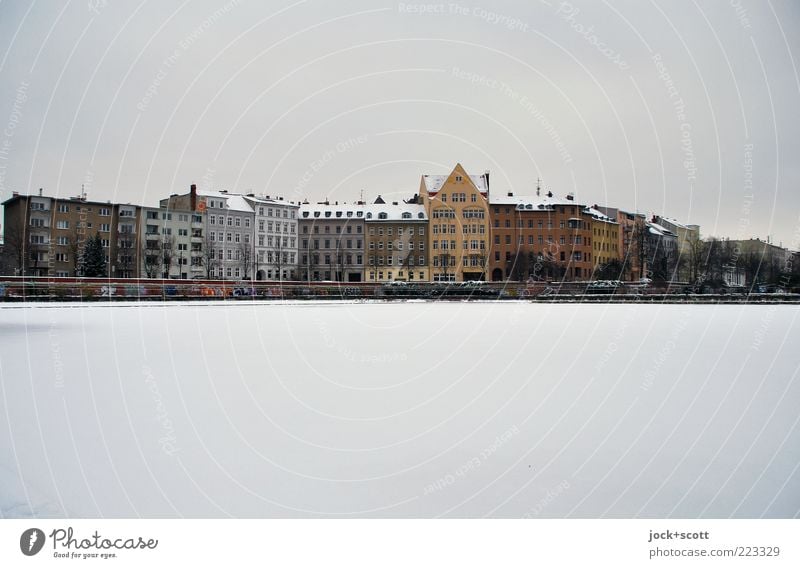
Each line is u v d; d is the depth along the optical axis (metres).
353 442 9.25
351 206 114.31
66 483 7.55
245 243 102.62
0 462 8.23
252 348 20.70
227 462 8.32
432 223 108.75
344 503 7.04
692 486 7.46
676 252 94.12
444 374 15.37
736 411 11.12
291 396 12.56
